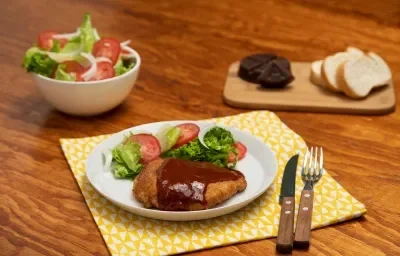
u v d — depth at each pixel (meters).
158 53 1.77
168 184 1.19
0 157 1.38
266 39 1.86
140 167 1.28
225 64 1.73
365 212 1.23
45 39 1.52
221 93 1.61
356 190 1.30
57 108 1.50
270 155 1.32
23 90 1.60
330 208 1.23
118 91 1.48
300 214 1.18
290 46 1.82
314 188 1.28
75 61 1.47
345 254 1.15
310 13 2.01
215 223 1.20
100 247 1.17
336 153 1.41
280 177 1.32
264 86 1.61
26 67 1.47
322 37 1.88
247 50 1.80
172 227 1.19
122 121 1.50
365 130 1.49
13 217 1.22
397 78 1.68
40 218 1.22
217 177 1.22
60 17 1.95
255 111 1.53
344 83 1.56
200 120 1.50
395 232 1.20
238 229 1.19
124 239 1.17
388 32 1.91
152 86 1.63
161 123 1.40
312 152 1.39
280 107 1.55
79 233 1.19
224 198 1.20
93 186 1.24
